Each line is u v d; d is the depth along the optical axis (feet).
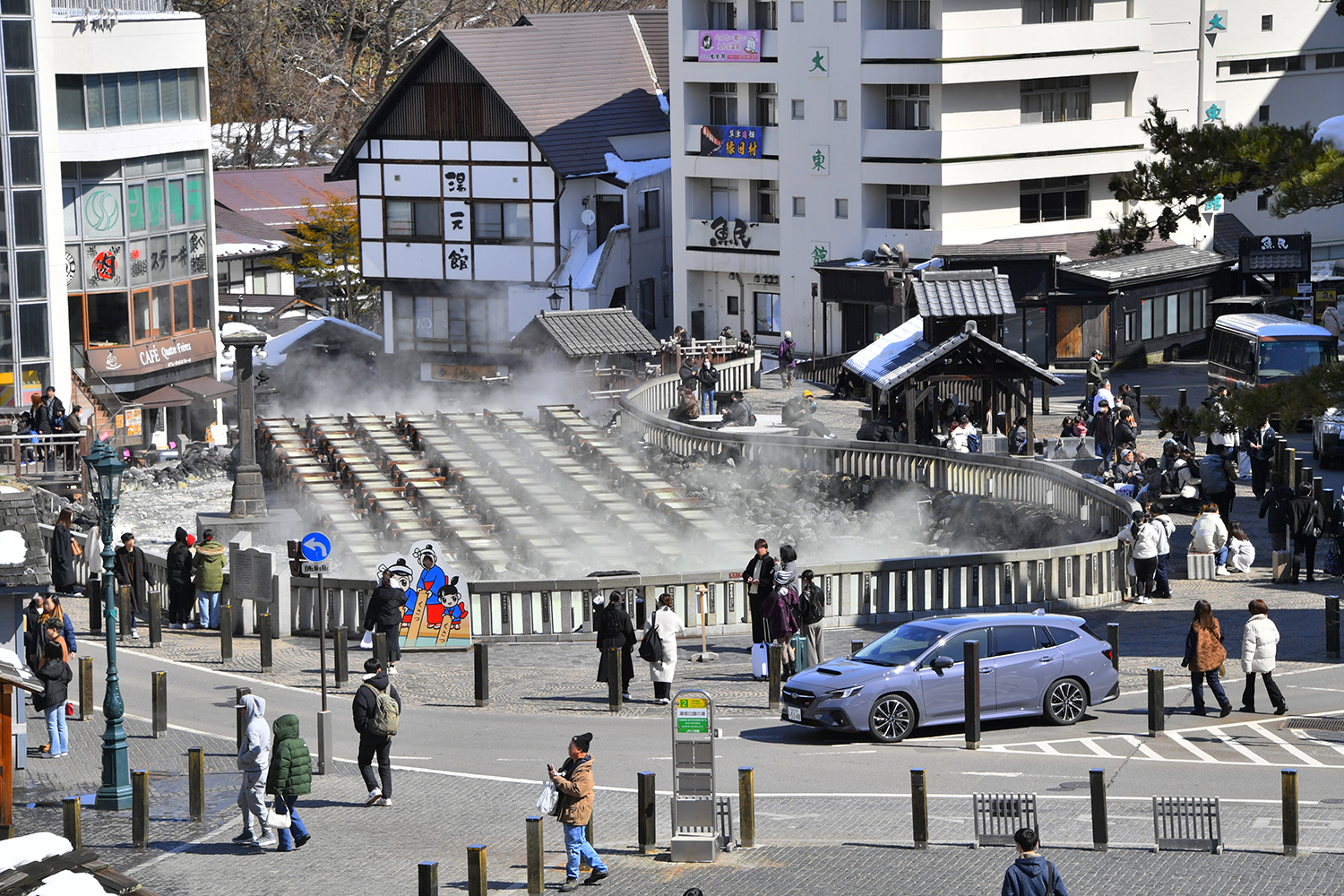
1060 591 184.34
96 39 326.03
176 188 349.61
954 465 253.24
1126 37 405.18
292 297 500.74
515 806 115.24
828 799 114.62
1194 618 136.15
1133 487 228.02
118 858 103.45
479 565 229.45
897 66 393.70
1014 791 115.24
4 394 313.12
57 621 136.67
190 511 270.46
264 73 628.28
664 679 146.72
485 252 444.14
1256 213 447.42
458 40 441.27
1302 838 102.47
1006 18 397.80
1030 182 407.85
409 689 153.79
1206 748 126.41
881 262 397.19
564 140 436.76
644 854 103.19
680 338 382.63
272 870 100.78
